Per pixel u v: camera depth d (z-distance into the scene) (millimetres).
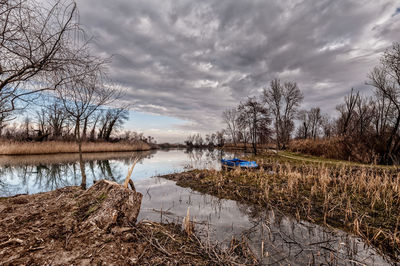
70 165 16953
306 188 8453
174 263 3076
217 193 8531
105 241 3242
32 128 36656
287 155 23172
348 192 7625
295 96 36344
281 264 3467
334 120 48062
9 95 3861
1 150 22312
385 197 6691
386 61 14062
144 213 6055
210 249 3742
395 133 14398
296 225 5184
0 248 2770
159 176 13016
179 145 82062
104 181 5254
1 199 5281
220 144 66938
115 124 42281
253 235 4617
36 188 9406
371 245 4094
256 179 10609
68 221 3678
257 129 28500
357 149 15727
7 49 3514
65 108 8109
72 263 2613
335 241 4328
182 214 6035
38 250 2828
